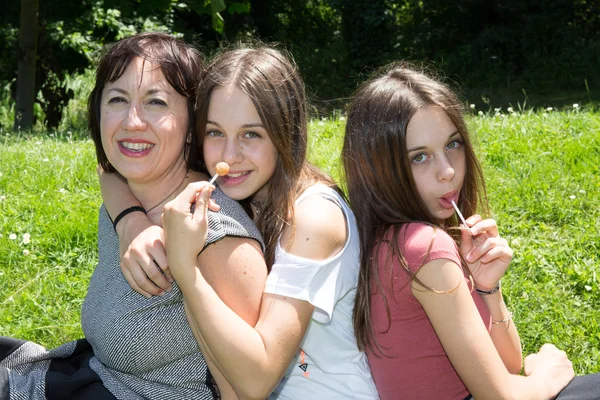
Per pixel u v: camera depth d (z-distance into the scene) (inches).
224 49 114.5
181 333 93.0
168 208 86.5
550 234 189.9
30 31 486.0
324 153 247.3
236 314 89.0
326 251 91.5
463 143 103.5
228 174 96.7
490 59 755.4
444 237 94.6
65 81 593.0
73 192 223.9
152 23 697.0
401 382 98.2
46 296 165.8
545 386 99.6
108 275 99.3
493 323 106.3
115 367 95.2
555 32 748.0
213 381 94.7
